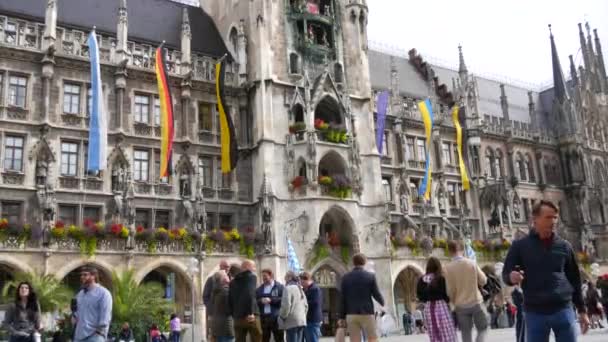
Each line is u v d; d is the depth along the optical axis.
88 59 43.81
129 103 45.12
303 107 48.81
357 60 54.19
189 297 42.44
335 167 50.75
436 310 12.77
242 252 44.19
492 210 62.38
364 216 50.31
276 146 47.66
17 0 44.94
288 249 44.09
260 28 49.75
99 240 38.84
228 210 46.75
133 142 44.53
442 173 60.81
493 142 67.12
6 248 35.59
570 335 8.52
